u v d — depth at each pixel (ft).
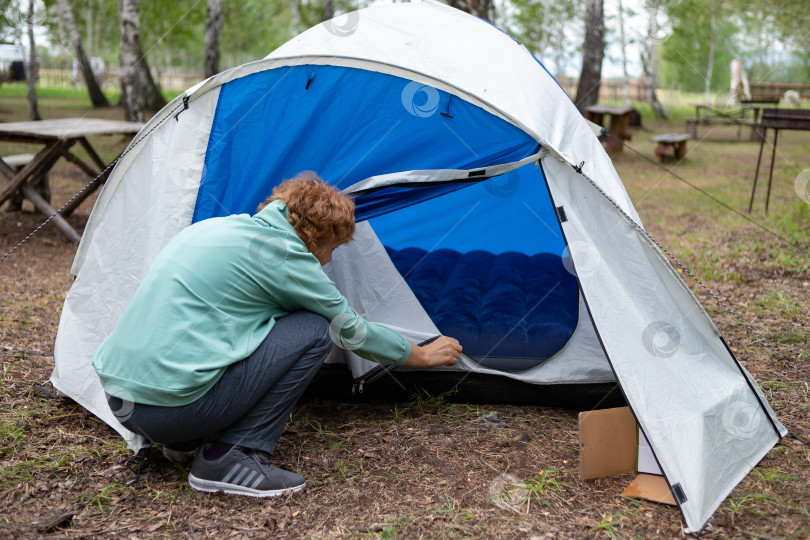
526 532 6.29
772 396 9.32
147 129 8.70
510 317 10.57
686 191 26.25
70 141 18.92
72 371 8.77
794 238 17.63
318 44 8.98
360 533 6.26
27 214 21.01
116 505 6.77
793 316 12.62
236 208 8.89
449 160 8.67
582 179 7.77
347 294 10.22
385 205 9.02
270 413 6.99
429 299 11.62
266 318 7.02
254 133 8.68
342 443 8.12
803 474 7.26
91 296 8.83
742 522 6.45
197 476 6.96
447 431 8.45
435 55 8.84
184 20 67.26
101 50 95.04
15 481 7.11
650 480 7.15
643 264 7.60
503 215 14.56
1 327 12.03
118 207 8.80
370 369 9.12
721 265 16.14
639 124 49.26
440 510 6.64
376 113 8.60
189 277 6.63
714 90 82.89
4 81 62.59
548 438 8.30
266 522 6.45
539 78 9.43
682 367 7.37
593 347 9.25
